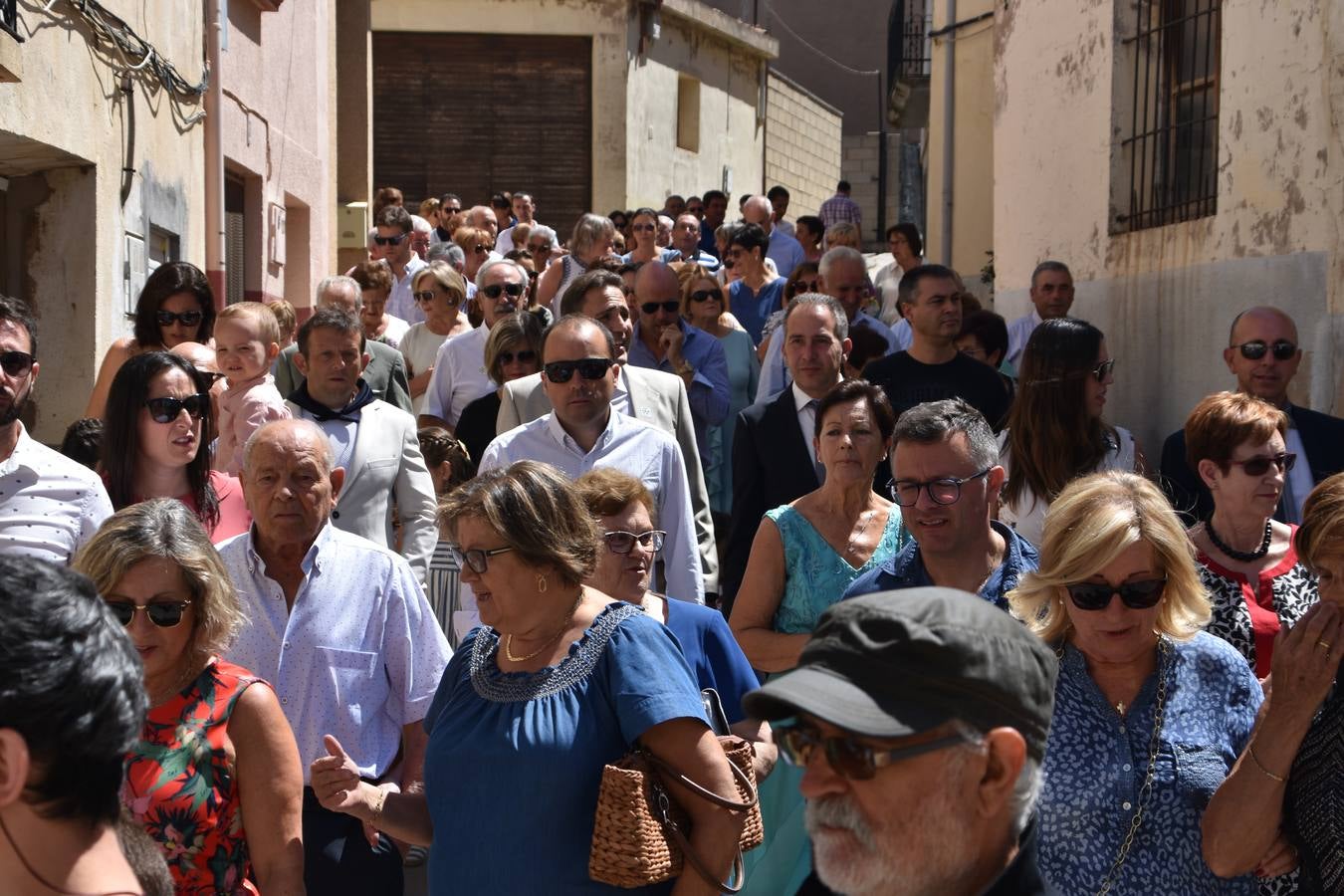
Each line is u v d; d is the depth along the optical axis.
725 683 4.71
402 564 4.79
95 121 8.95
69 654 2.15
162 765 3.71
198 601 3.79
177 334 7.09
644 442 6.34
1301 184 7.96
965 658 2.17
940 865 2.19
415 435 6.82
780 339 9.06
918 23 28.08
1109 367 6.00
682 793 3.60
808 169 33.94
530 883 3.55
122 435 5.37
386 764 4.69
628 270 11.40
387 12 25.64
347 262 18.78
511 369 8.11
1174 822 3.47
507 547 3.69
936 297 7.61
